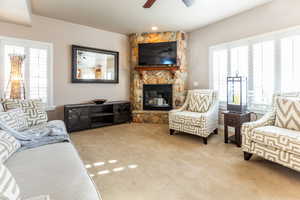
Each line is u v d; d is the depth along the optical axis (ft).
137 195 5.00
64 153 4.63
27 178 3.30
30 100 8.09
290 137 5.76
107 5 9.91
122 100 15.55
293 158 5.65
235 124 9.17
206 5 9.93
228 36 11.78
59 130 6.58
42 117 7.89
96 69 13.84
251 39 10.52
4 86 10.33
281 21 9.14
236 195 4.99
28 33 10.96
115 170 6.52
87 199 2.74
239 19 11.07
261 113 10.16
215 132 11.50
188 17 11.62
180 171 6.45
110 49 14.61
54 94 12.11
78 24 12.89
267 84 9.93
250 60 10.69
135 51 15.23
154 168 6.68
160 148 8.84
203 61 13.65
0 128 5.17
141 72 15.12
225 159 7.50
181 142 9.80
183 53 14.60
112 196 4.95
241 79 9.43
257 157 7.73
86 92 13.55
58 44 12.13
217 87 12.73
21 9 8.63
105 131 12.14
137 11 10.71
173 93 14.56
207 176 6.07
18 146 4.87
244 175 6.12
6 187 2.41
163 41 14.57
